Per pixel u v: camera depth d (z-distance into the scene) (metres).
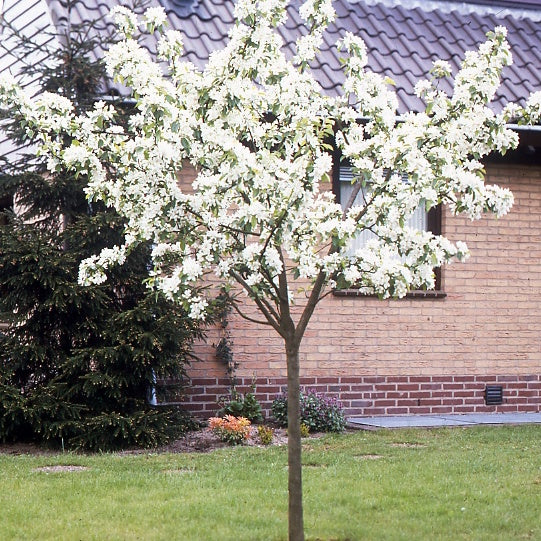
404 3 13.52
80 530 6.05
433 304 11.99
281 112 6.00
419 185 5.38
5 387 9.16
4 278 9.41
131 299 9.84
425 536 5.96
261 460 8.48
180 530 6.05
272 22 5.92
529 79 12.38
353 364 11.67
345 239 5.35
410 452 8.88
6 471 7.94
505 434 10.08
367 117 6.18
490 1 13.98
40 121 5.94
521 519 6.36
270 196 5.34
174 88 5.69
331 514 6.48
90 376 9.20
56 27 10.64
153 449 9.37
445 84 11.82
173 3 11.98
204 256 5.56
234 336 11.21
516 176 12.30
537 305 12.39
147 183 5.55
